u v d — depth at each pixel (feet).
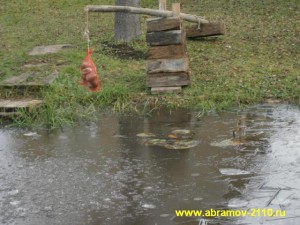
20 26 57.98
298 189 21.11
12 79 37.76
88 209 20.08
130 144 27.22
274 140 26.68
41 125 31.45
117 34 47.47
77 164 24.75
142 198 20.81
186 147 26.37
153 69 35.12
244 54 42.04
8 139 29.01
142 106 33.55
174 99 33.83
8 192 21.85
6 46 48.80
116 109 33.27
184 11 59.93
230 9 59.52
